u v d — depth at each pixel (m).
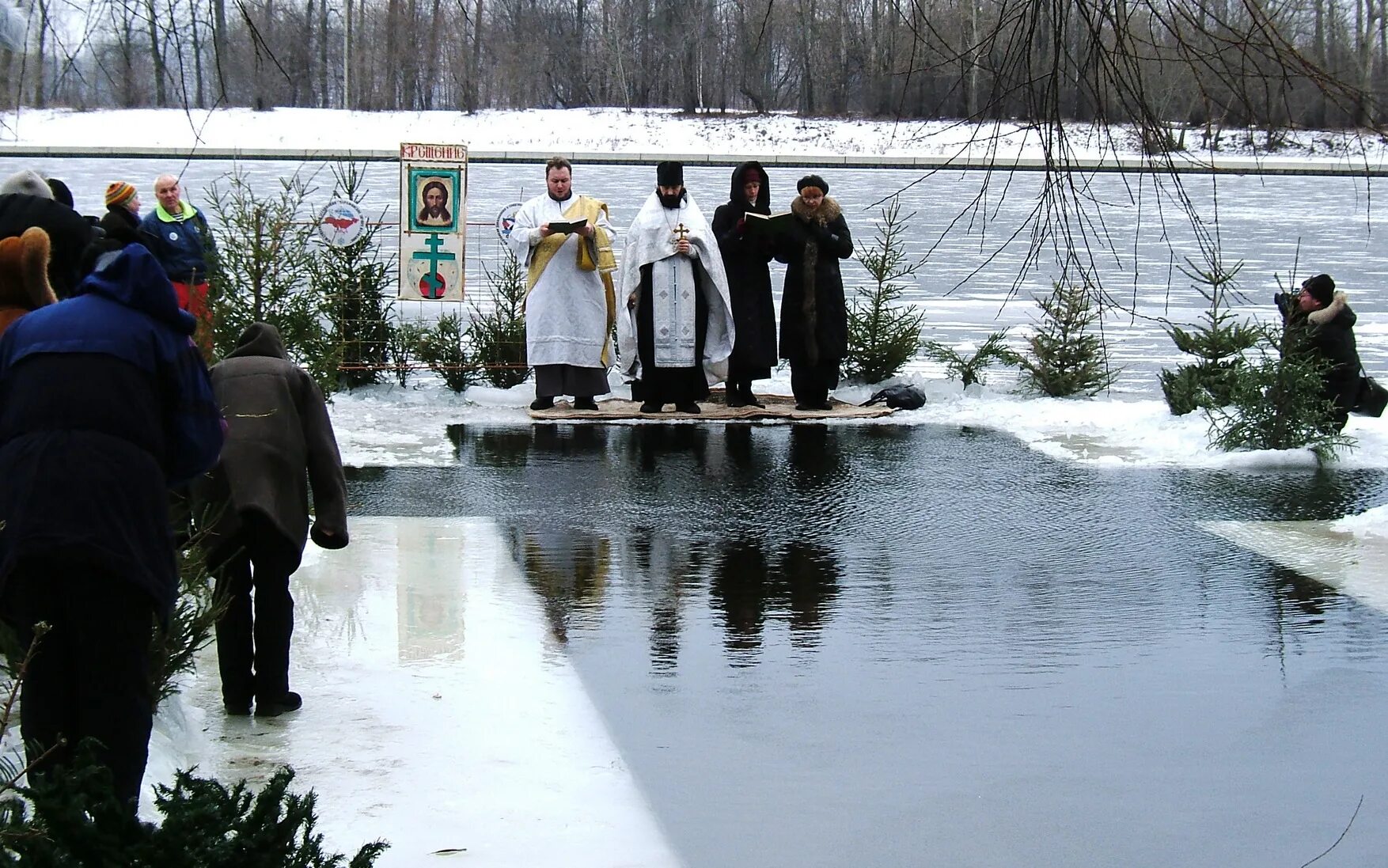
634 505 9.87
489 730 5.75
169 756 5.27
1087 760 5.58
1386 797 5.29
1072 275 19.67
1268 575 8.27
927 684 6.41
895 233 15.17
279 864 3.46
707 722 5.91
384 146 52.56
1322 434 11.69
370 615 7.27
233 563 5.73
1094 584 8.06
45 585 4.25
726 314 13.22
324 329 13.23
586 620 7.27
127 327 4.39
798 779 5.34
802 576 8.17
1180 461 11.54
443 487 10.34
